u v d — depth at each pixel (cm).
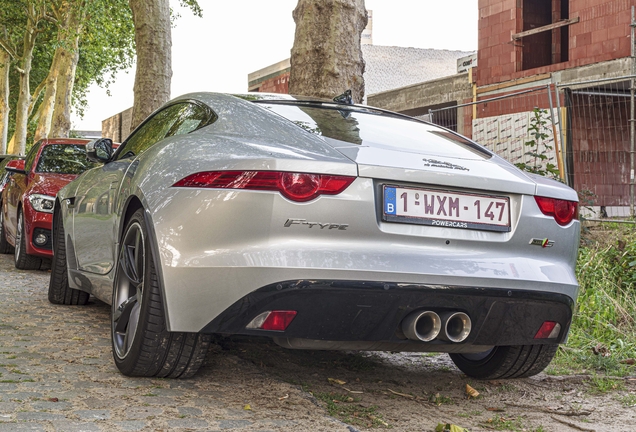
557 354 461
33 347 396
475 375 398
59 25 3066
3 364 353
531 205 324
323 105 388
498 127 1842
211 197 294
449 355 458
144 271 320
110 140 465
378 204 295
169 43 1382
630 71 1503
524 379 404
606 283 602
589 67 1595
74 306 552
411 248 297
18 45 3894
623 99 1562
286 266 278
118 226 380
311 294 281
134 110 1380
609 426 322
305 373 383
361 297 285
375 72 3250
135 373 334
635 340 496
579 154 1579
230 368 370
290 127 334
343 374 389
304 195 284
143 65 1359
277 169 285
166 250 303
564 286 324
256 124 341
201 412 292
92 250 451
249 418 290
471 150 364
